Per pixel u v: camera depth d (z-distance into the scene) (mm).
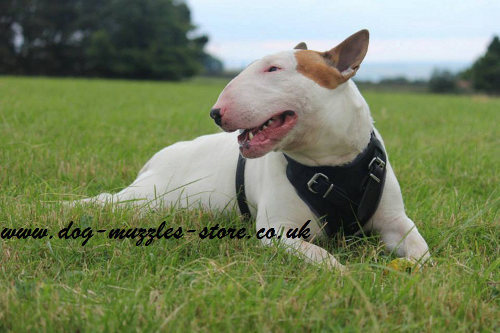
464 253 2707
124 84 25516
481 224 3236
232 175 3469
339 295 2119
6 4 47062
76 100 12211
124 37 47781
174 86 25344
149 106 11078
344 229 3045
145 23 47812
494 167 4980
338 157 2809
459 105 14414
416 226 3303
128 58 47031
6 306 2082
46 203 3459
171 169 3795
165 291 2164
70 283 2395
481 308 2107
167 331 1881
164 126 7555
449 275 2375
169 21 48625
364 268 2387
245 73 2660
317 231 3004
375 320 1867
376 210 2988
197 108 10820
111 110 10016
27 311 2047
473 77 37906
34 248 2789
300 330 1910
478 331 2008
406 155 5434
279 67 2619
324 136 2705
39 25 47031
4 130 6379
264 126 2635
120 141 5992
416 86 37844
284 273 2459
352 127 2756
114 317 1981
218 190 3521
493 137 6980
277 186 2973
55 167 4668
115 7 47531
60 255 2721
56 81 24688
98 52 46344
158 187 3758
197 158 3723
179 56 48812
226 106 2570
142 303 2068
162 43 48344
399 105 14148
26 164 4609
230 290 2096
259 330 1869
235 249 2822
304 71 2615
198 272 2303
